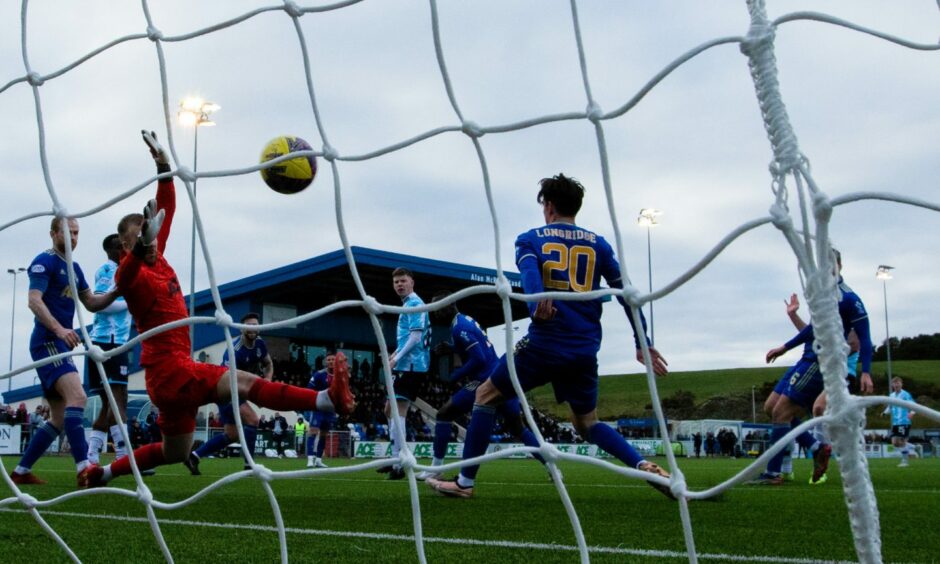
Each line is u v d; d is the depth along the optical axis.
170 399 4.28
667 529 3.98
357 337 38.38
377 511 4.85
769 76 1.71
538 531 3.89
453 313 7.60
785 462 8.84
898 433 18.44
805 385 7.66
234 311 35.88
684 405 76.12
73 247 6.53
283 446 24.56
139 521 4.23
